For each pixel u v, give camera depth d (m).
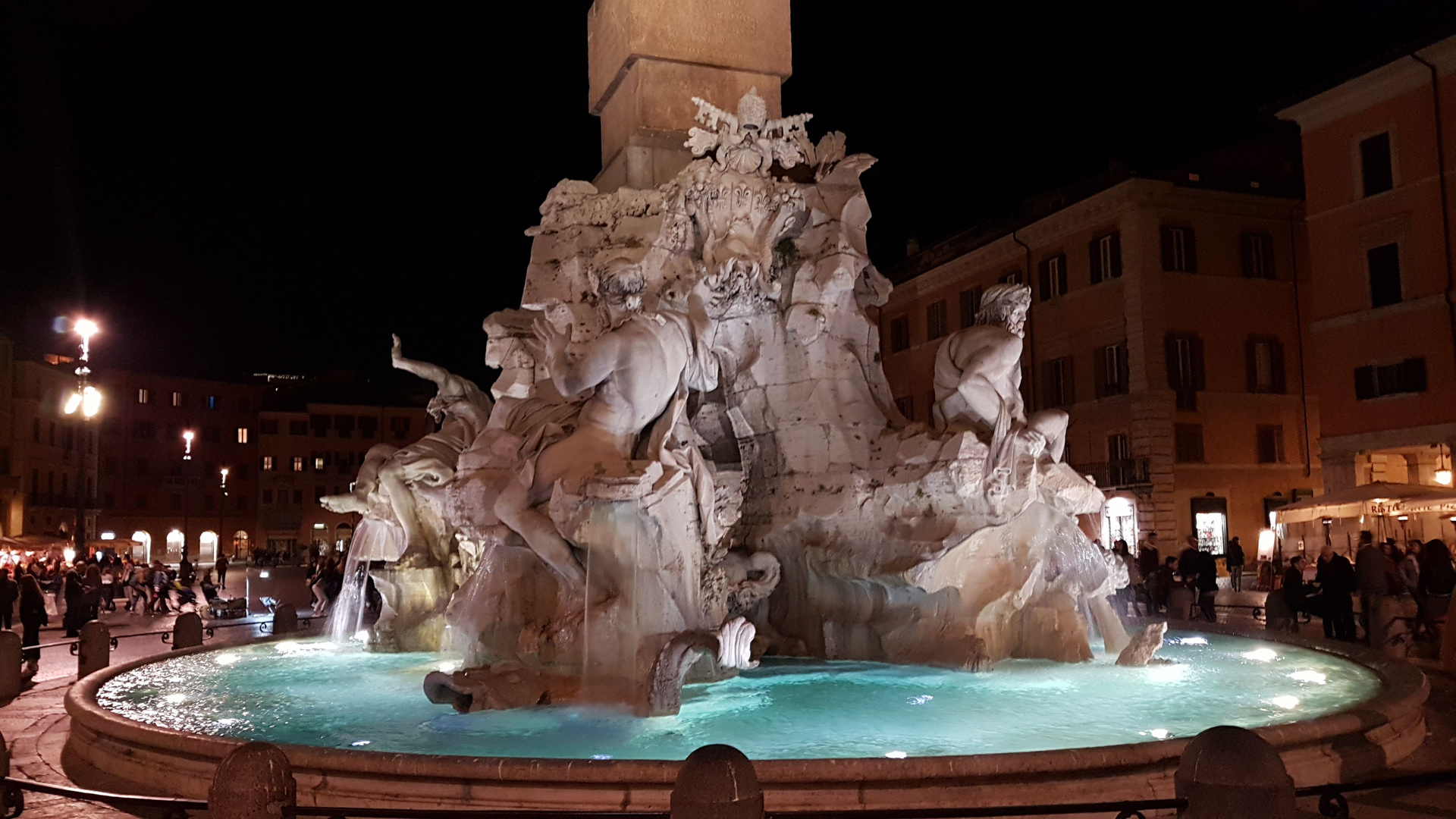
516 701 8.12
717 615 9.73
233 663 11.45
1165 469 35.06
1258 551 32.94
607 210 10.91
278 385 86.62
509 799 5.36
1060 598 10.36
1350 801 5.74
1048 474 10.34
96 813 6.16
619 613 8.68
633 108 11.44
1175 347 35.81
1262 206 37.34
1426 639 14.66
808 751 6.47
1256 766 4.23
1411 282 29.41
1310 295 37.94
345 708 8.37
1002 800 5.25
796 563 10.88
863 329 10.93
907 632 10.07
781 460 10.74
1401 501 25.03
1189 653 11.05
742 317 10.75
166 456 75.69
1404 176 29.56
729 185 10.41
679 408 9.27
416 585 12.30
